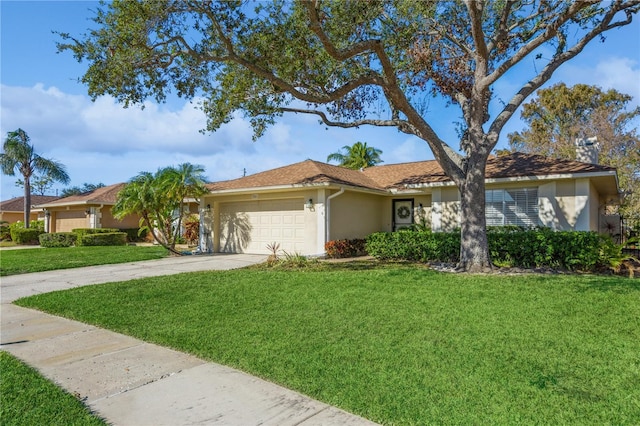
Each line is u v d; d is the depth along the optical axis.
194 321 6.26
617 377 3.89
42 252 19.66
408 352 4.65
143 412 3.38
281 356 4.63
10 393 3.75
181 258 15.83
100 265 14.20
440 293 7.53
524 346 4.76
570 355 4.47
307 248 15.09
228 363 4.51
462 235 10.74
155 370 4.37
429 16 10.39
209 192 17.52
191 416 3.31
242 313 6.62
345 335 5.33
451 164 10.97
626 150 27.50
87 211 28.19
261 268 12.09
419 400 3.48
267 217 16.56
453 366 4.22
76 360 4.71
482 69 10.55
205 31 9.93
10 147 29.75
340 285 8.54
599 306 6.34
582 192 12.14
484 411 3.27
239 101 11.23
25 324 6.47
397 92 9.86
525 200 13.26
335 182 14.37
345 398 3.56
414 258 13.58
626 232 19.91
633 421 3.09
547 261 10.72
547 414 3.21
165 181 16.97
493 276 9.30
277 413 3.34
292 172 16.81
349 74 11.63
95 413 3.36
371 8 9.07
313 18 7.65
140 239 28.88
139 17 8.64
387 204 18.09
